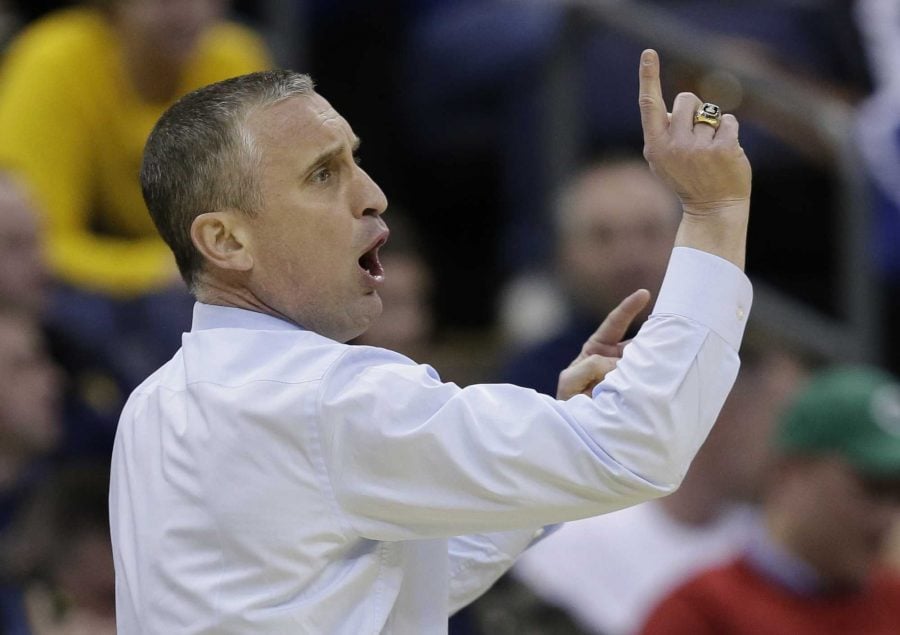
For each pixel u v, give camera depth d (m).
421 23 24.14
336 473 8.40
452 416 8.29
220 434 8.55
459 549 9.97
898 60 22.78
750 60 22.44
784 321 21.30
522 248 22.50
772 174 22.17
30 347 16.56
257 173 8.92
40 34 19.73
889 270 22.14
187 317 18.33
